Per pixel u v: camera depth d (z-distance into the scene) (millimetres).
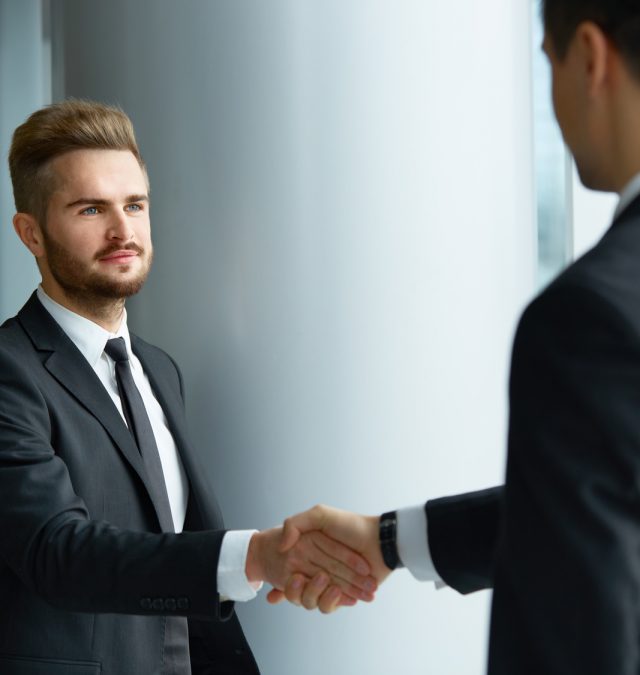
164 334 2367
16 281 4172
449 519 1748
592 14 1085
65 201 1989
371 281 2260
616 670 920
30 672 1812
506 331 2406
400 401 2279
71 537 1748
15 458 1785
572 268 1038
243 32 2256
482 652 2418
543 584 948
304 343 2264
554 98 1159
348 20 2238
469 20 2309
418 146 2266
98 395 1954
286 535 1819
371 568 1831
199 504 2082
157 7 2326
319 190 2252
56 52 3537
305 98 2246
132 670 1875
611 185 1128
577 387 963
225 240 2287
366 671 2312
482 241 2350
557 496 949
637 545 942
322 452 2273
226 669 2102
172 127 2322
